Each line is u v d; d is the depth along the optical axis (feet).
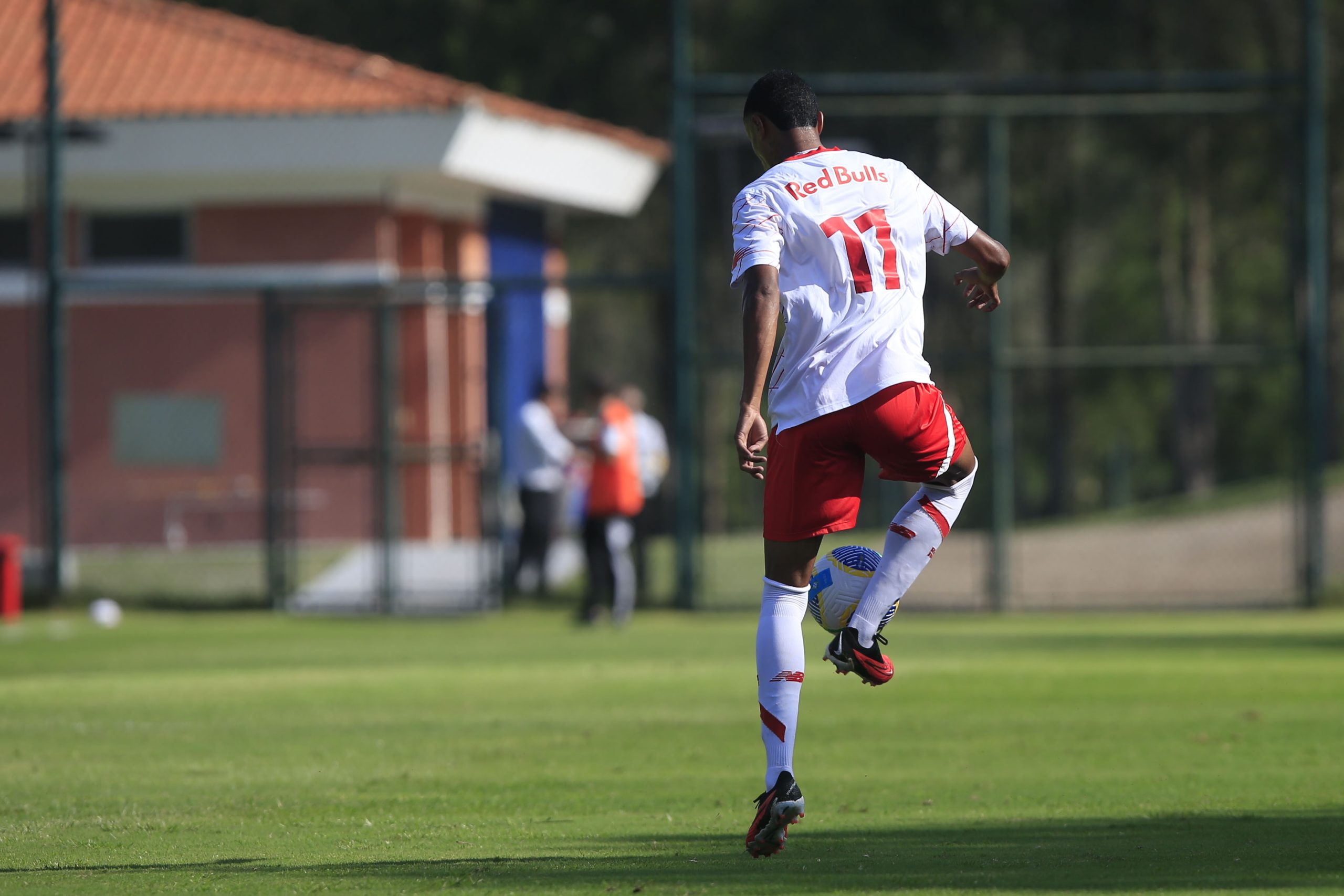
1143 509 275.59
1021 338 387.34
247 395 242.37
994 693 116.47
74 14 258.57
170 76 245.65
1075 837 60.54
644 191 288.92
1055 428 352.08
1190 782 75.77
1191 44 330.54
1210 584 214.90
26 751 89.81
